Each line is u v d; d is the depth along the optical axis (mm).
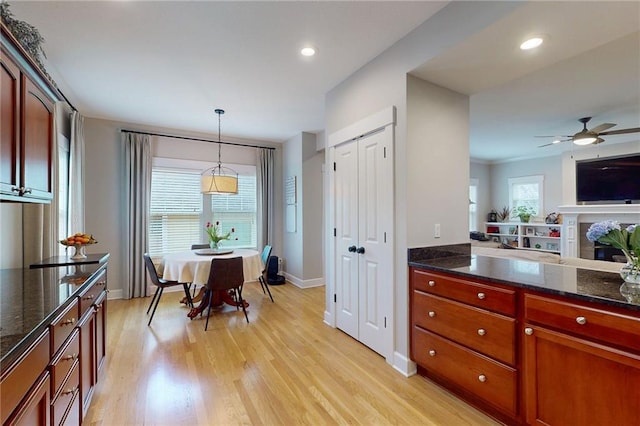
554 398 1512
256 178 5500
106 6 1965
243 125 4664
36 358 1092
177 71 2887
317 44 2434
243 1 1926
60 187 3426
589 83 3195
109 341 2918
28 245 2375
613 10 1600
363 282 2838
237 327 3293
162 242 4789
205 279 3428
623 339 1281
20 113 1499
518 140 5812
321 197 5266
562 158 6383
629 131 3893
